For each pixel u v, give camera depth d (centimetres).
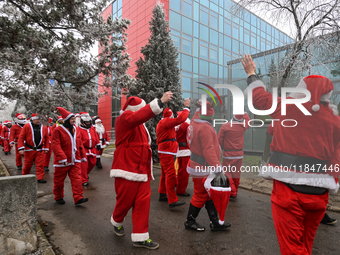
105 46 596
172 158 414
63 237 311
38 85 517
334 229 337
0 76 497
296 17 608
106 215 392
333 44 556
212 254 269
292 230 171
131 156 277
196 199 316
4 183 237
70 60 552
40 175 637
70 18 569
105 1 596
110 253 271
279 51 595
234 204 439
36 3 546
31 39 505
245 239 304
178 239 304
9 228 240
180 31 1834
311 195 166
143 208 280
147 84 875
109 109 2425
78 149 450
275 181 181
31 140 623
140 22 1994
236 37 2239
